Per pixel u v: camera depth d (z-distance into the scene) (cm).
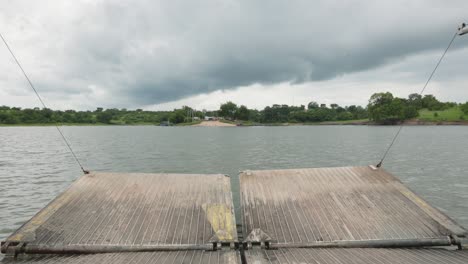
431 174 2541
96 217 1079
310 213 1124
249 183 1354
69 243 949
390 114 17050
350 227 1038
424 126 14738
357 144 5522
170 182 1340
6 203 1747
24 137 8219
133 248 942
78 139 7419
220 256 904
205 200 1209
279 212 1138
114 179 1341
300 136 8481
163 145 5544
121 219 1074
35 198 1862
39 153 4200
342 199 1205
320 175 1405
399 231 1005
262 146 5259
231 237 998
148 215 1102
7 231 1330
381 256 881
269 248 957
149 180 1348
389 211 1114
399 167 2895
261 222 1080
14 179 2403
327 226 1048
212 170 2780
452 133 8806
